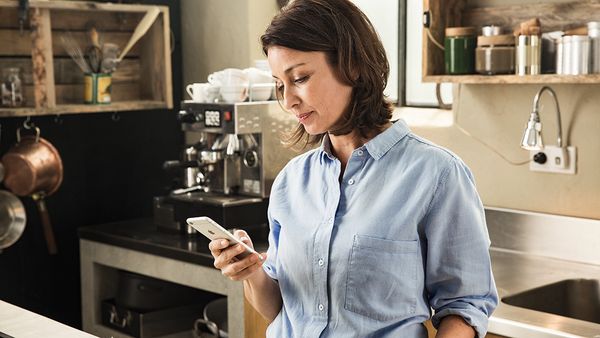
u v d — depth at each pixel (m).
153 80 3.74
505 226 2.98
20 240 3.56
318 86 1.55
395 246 1.58
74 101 3.61
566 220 2.83
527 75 2.65
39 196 3.46
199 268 3.03
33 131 3.55
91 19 3.62
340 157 1.71
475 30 2.88
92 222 3.76
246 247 1.62
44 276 3.64
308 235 1.67
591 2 2.69
